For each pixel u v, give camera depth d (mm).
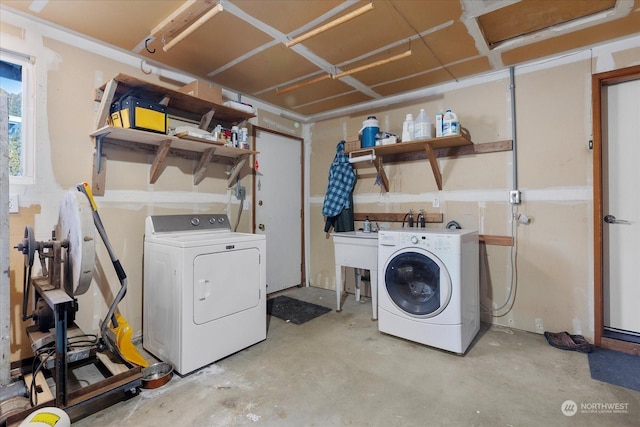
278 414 1617
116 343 2004
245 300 2352
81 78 2258
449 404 1689
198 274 2049
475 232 2600
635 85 2369
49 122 2113
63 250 1938
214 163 3133
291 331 2707
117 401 1726
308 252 4250
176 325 2014
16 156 2027
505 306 2799
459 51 2490
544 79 2615
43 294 1654
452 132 2684
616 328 2453
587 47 2420
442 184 3137
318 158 4156
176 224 2482
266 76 2963
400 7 1938
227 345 2225
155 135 2283
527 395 1762
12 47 1968
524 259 2707
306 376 1979
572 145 2502
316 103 3711
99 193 2336
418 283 2510
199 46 2404
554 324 2576
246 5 1909
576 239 2488
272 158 3803
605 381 1893
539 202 2637
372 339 2537
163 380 1885
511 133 2754
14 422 1404
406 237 2441
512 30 2232
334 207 3678
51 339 1802
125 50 2453
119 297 1966
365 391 1814
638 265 2371
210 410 1653
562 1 1896
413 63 2688
